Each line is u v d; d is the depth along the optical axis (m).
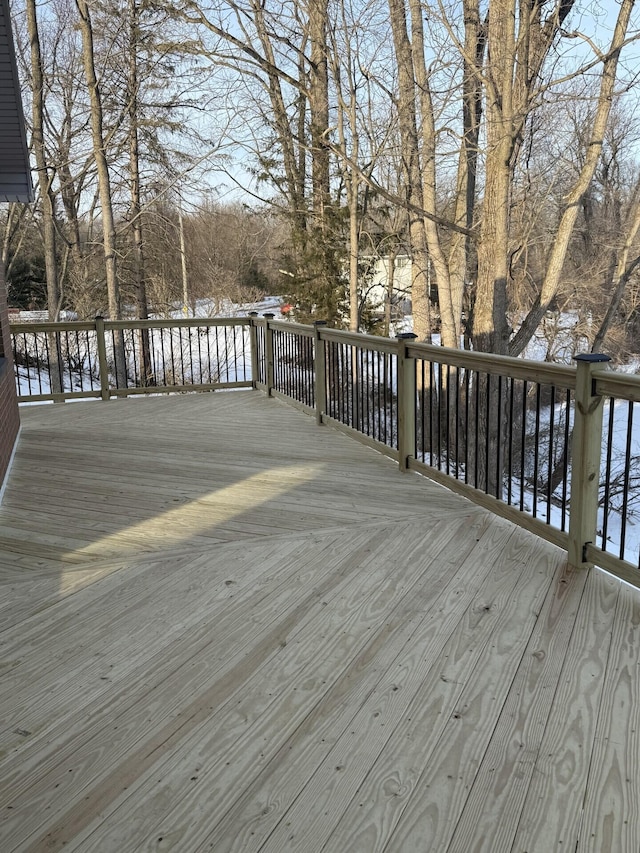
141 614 2.82
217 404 7.65
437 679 2.30
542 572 3.12
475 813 1.72
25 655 2.51
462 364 4.05
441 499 4.21
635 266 14.95
